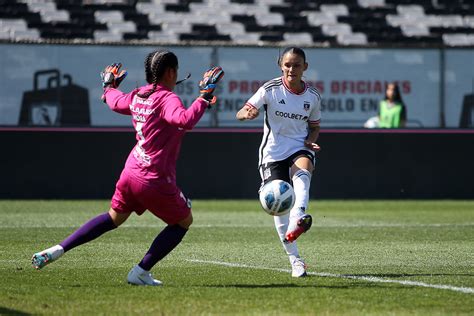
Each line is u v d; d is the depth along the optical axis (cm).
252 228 4994
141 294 2589
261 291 2673
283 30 9588
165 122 2664
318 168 7400
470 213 6156
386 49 7538
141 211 2808
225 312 2306
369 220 5575
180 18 9512
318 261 3559
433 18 9938
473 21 9981
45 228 4900
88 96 7169
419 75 7575
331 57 7488
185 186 7212
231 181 7262
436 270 3272
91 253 3744
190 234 4641
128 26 9300
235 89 7319
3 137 7031
